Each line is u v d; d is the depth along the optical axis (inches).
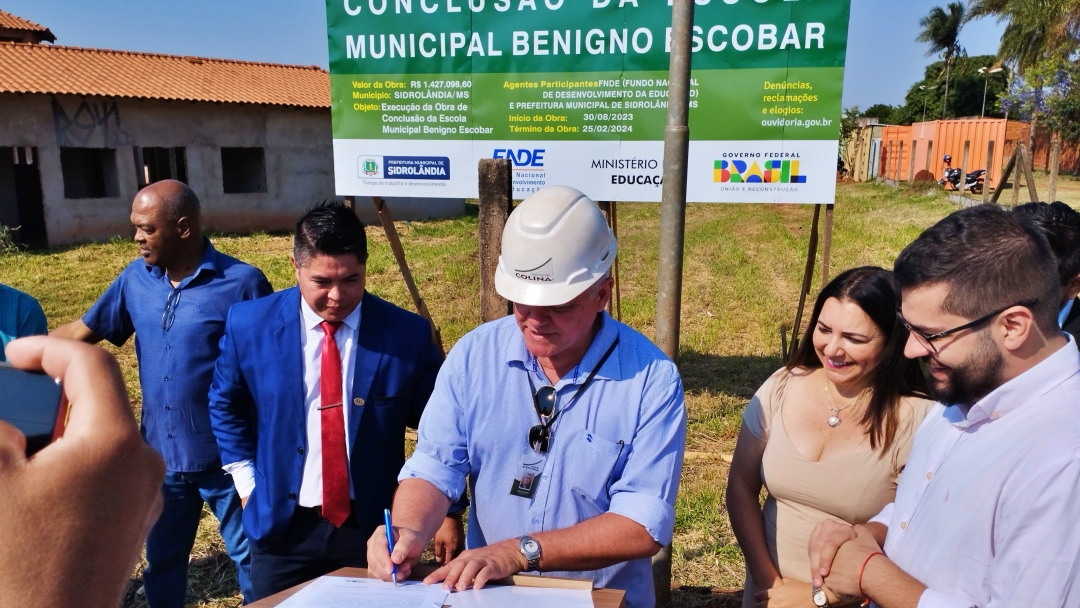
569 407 79.4
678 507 173.8
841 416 90.4
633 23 181.0
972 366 60.7
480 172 125.9
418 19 191.2
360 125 200.1
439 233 711.7
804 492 90.5
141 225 120.3
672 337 118.2
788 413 94.2
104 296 131.1
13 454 23.8
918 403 87.0
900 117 2359.7
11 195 685.3
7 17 900.0
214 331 122.4
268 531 103.0
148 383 124.0
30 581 23.1
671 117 110.7
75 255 593.3
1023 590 57.2
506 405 81.3
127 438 25.7
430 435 83.7
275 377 101.7
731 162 185.2
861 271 88.4
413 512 77.0
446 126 194.9
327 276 95.0
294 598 65.0
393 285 460.1
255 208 776.3
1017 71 1160.2
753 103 181.5
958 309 59.9
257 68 852.6
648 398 78.7
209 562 163.2
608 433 78.6
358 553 105.0
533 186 194.5
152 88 698.2
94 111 661.9
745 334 335.9
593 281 73.1
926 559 66.6
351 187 203.8
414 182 199.5
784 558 93.4
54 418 26.9
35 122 629.6
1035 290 58.3
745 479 98.8
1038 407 59.7
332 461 100.7
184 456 123.1
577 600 65.0
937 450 68.8
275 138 784.3
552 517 79.8
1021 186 991.0
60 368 27.1
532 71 188.4
